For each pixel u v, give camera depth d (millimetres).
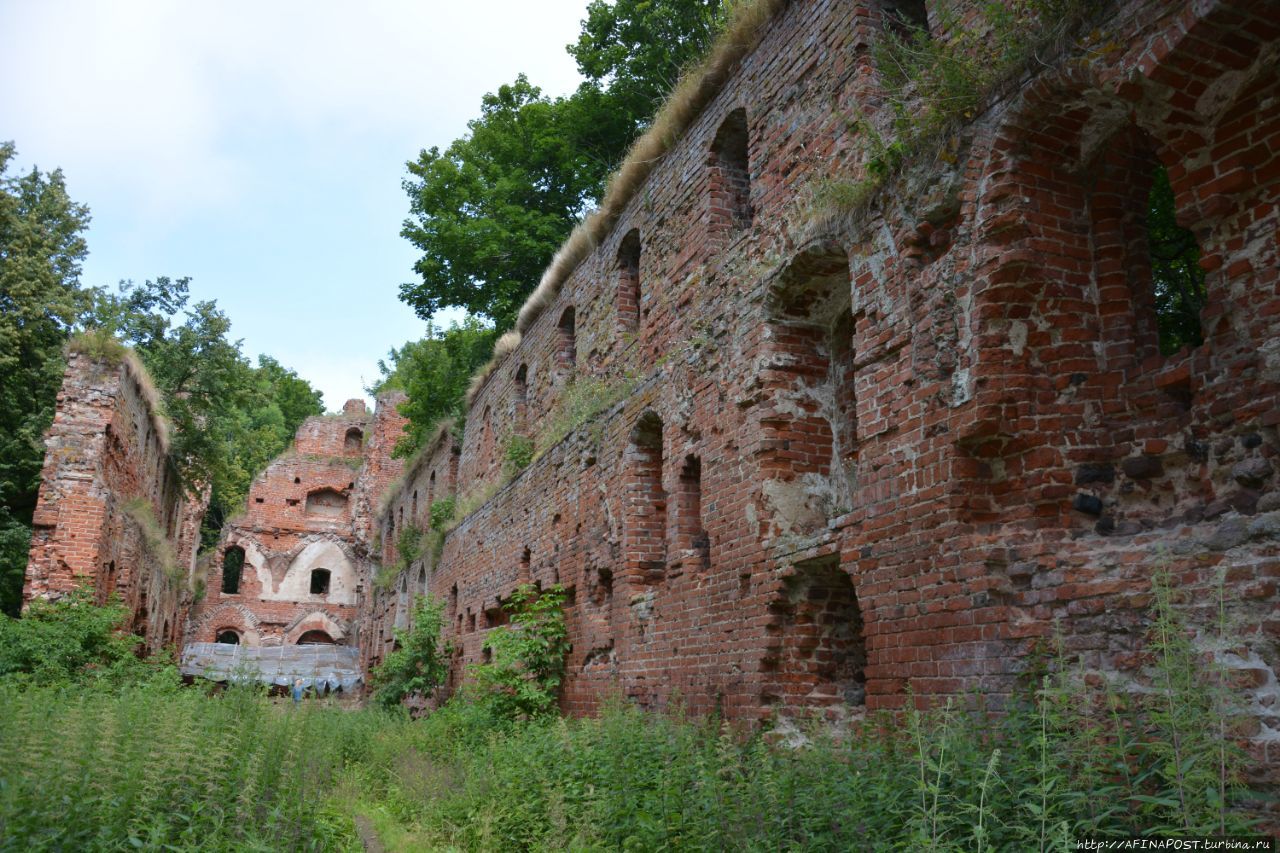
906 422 6938
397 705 22406
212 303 30531
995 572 6031
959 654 6117
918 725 5383
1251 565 4723
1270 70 5062
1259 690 4535
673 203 12320
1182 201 5398
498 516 19828
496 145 28516
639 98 26250
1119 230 6297
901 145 7301
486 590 20250
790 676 8445
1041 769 4410
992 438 6199
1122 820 4504
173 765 6316
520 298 27719
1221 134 5234
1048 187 6328
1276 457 4809
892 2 8727
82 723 6602
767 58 10211
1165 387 5586
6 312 23125
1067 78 5922
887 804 5020
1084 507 5766
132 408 22172
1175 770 4133
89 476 18875
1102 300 6176
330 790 9406
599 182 26781
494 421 22766
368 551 43531
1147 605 5172
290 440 66500
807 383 9445
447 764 11891
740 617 9203
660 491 12555
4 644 15359
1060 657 5141
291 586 47031
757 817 5730
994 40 6758
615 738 8422
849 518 7477
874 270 7586
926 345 6820
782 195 9516
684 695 10102
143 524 24016
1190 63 5188
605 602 13359
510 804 8430
